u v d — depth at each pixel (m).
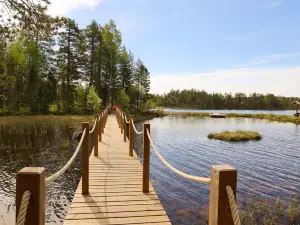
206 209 7.60
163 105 126.25
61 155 13.46
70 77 42.75
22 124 24.81
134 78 58.38
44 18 7.50
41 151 14.10
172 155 15.59
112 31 45.50
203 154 16.05
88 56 44.12
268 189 9.49
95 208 3.95
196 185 9.84
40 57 40.22
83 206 4.01
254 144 20.00
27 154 13.35
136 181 5.35
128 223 3.49
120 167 6.48
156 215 3.76
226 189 1.66
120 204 4.12
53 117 33.12
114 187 4.95
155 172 11.59
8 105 37.06
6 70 34.28
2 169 10.90
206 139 22.27
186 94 132.62
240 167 12.98
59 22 8.16
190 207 7.75
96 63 45.38
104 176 5.67
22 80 37.97
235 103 124.19
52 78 42.41
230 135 22.64
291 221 6.50
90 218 3.60
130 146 7.90
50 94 41.88
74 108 40.69
